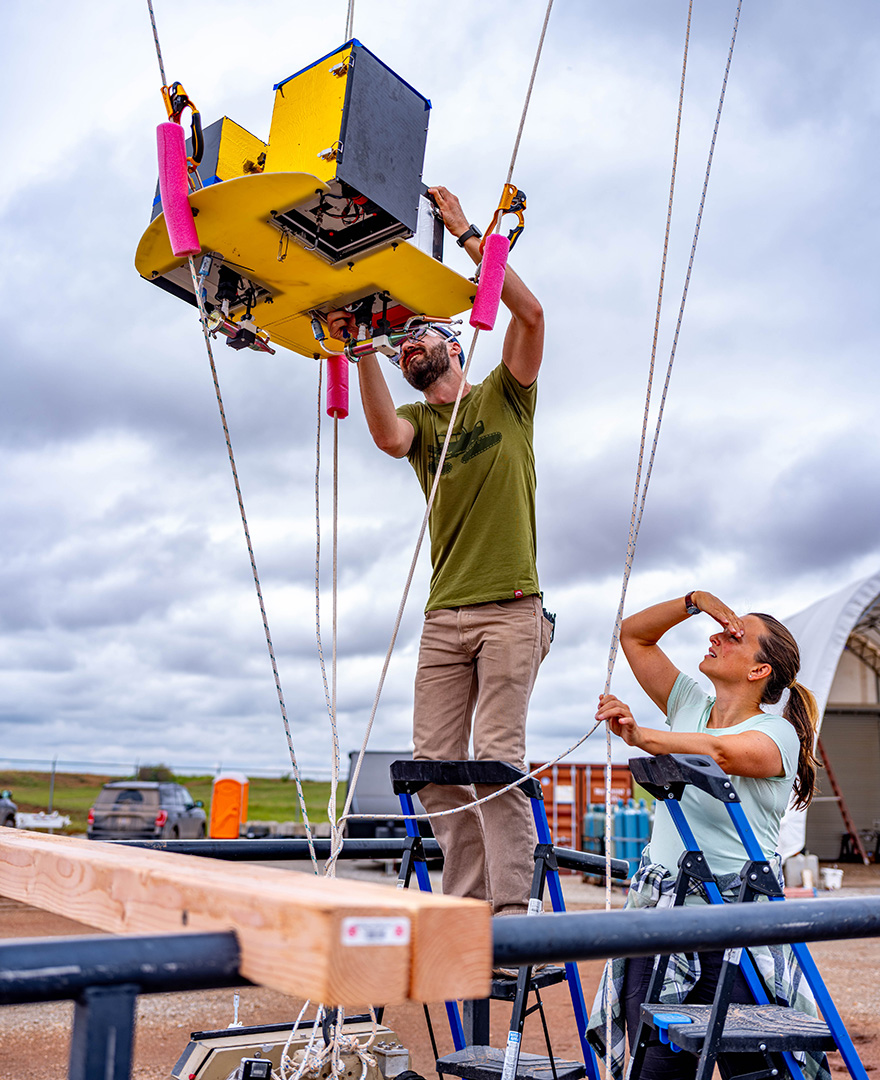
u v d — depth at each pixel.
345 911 0.69
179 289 1.98
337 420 2.05
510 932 0.89
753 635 2.44
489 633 2.58
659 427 1.91
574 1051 3.81
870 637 20.25
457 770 2.08
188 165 1.73
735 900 2.12
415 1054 3.70
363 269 1.83
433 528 2.84
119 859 1.08
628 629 2.69
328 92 1.67
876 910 1.19
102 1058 0.66
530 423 2.79
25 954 0.66
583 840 15.65
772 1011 1.91
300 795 1.63
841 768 21.77
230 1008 4.68
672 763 1.89
